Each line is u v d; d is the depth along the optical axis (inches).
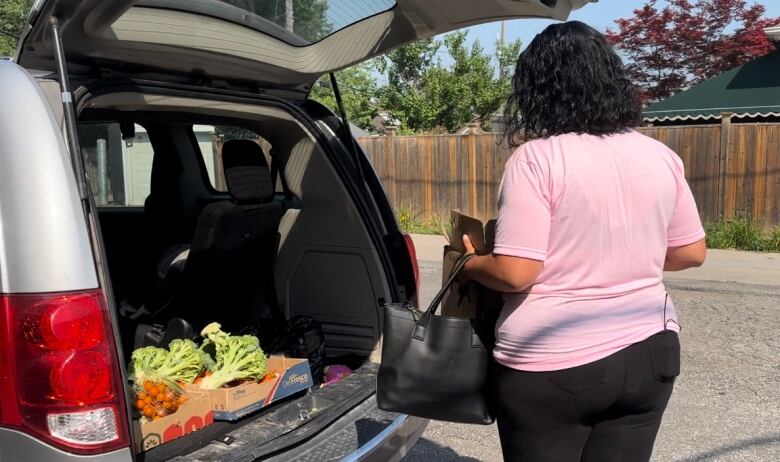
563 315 77.4
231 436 98.3
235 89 120.0
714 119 490.0
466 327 88.4
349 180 130.6
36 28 84.0
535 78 82.0
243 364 109.5
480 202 472.7
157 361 103.2
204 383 106.5
